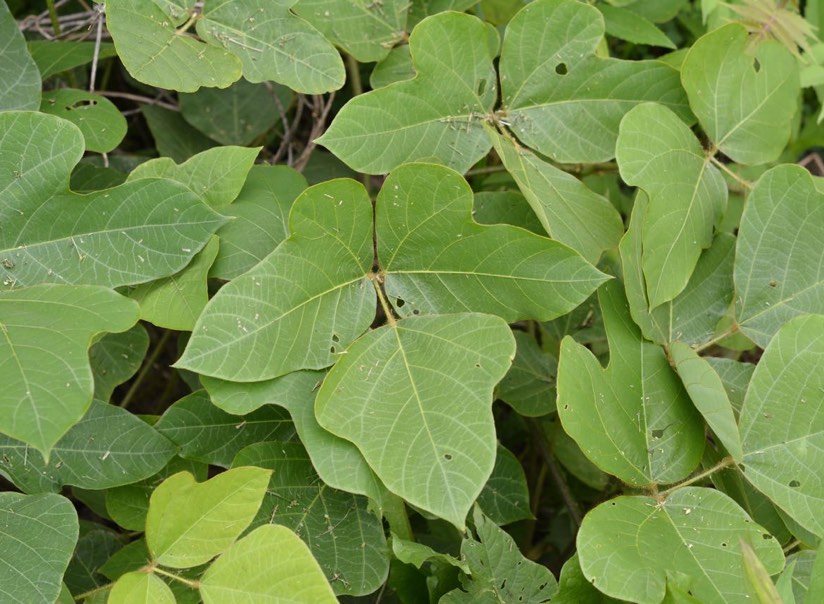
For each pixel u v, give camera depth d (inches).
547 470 59.4
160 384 60.1
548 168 51.0
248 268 49.1
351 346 47.2
